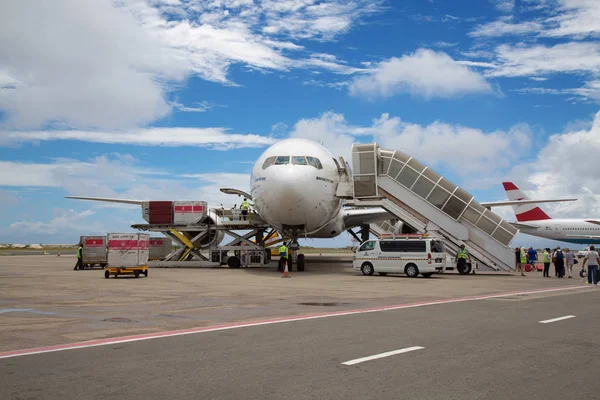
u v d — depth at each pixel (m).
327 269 32.50
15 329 10.05
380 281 23.28
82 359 7.47
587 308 13.61
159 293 17.50
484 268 30.33
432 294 17.45
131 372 6.74
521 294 17.77
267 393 5.84
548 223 70.62
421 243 26.00
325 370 6.86
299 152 27.27
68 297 16.16
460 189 30.31
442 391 5.93
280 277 25.53
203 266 35.81
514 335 9.45
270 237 37.44
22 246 189.38
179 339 9.01
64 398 5.63
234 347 8.33
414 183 30.77
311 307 13.67
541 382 6.32
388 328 10.16
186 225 36.28
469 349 8.20
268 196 26.14
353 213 35.28
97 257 34.59
